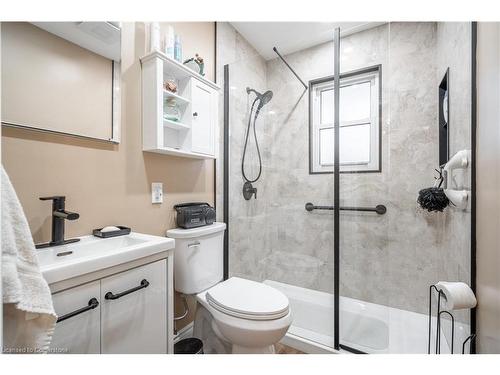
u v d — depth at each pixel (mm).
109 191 1135
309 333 1604
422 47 1768
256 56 2121
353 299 1672
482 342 976
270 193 2088
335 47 1782
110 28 1122
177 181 1521
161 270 962
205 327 1397
